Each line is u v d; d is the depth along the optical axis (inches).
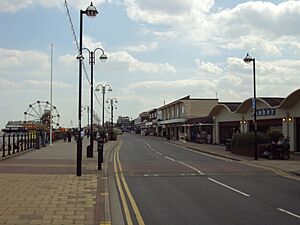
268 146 1214.9
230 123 2091.5
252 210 447.2
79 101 787.4
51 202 472.1
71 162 1026.7
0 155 1185.4
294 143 1445.6
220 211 441.4
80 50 791.7
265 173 845.2
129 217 413.7
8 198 495.5
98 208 439.2
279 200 514.3
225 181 708.7
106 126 4557.1
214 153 1461.6
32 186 599.5
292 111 1456.7
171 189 608.4
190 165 1010.1
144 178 746.8
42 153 1364.4
